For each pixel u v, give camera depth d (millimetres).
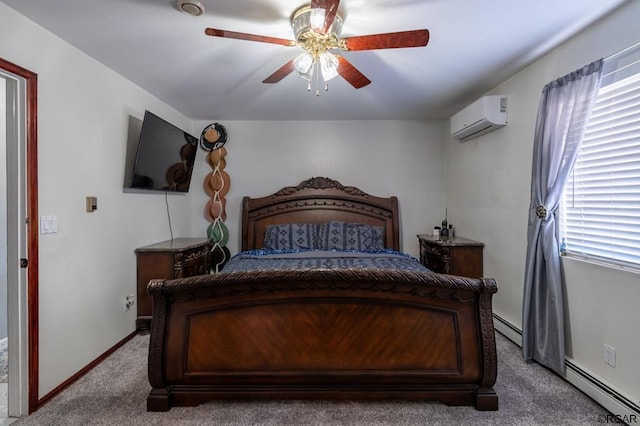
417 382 1895
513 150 2797
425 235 4043
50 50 2061
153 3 1767
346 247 3762
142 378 2266
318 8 1550
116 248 2744
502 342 2797
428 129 4234
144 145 2861
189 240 3627
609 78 1912
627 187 1830
